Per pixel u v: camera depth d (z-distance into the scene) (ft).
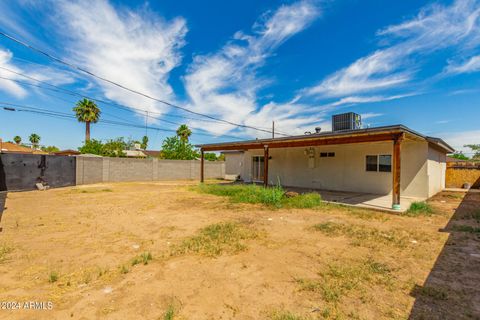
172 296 8.10
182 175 66.18
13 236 14.70
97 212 21.79
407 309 7.32
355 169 37.63
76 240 14.01
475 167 47.96
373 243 13.58
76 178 46.06
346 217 20.29
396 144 23.07
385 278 9.36
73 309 7.33
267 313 7.16
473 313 7.12
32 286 8.75
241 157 64.34
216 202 27.63
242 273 9.82
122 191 38.19
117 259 11.25
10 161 35.68
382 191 34.71
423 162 31.68
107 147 74.95
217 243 13.41
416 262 10.94
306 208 24.07
